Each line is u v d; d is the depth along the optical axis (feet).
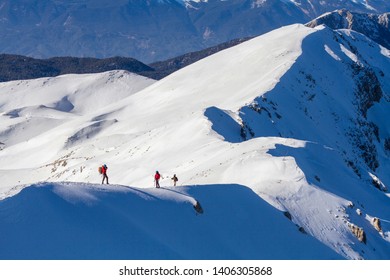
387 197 367.04
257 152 336.49
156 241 180.55
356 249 255.70
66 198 183.01
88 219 176.76
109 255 164.76
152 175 410.72
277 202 264.72
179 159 435.53
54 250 159.22
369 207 335.88
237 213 232.73
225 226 218.59
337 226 266.57
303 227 256.11
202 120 505.66
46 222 168.04
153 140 530.27
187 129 508.53
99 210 183.32
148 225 190.80
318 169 349.61
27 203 172.24
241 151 368.89
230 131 519.60
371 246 270.46
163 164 439.22
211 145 434.30
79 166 565.53
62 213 174.60
